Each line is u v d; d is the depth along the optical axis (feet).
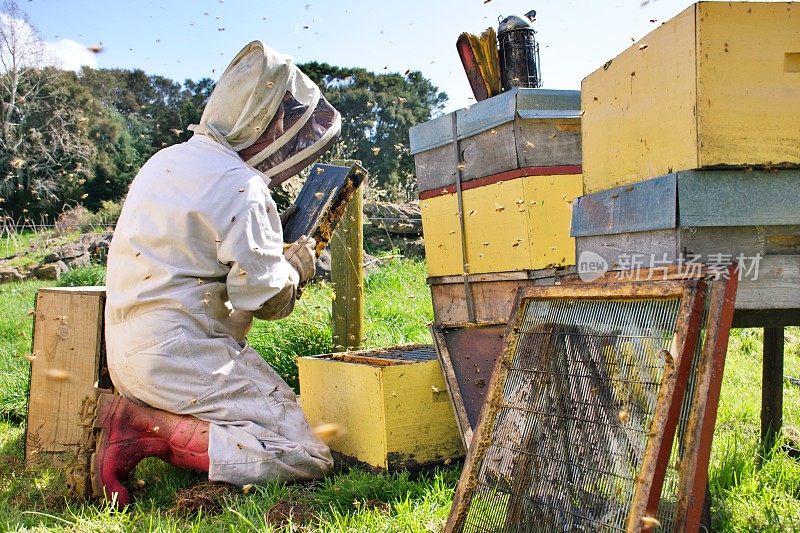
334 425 8.64
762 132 6.40
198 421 9.23
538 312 7.29
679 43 6.48
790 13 6.39
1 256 44.29
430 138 12.08
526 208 10.28
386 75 75.61
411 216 35.53
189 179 9.27
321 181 11.23
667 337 5.84
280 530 7.59
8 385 15.12
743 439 9.59
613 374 6.18
